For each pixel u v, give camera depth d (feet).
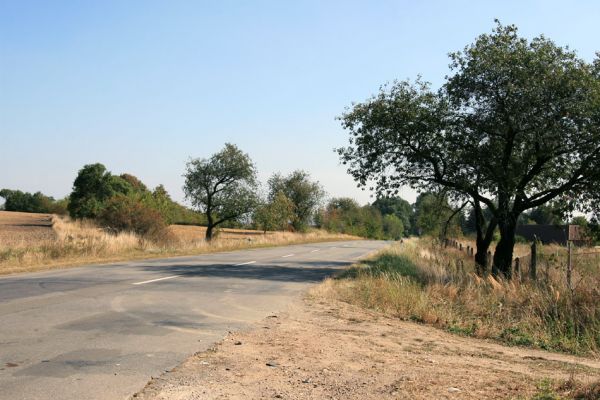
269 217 170.50
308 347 26.48
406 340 30.66
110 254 86.07
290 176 242.37
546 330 36.52
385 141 77.20
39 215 283.18
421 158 75.72
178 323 30.91
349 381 20.70
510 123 67.26
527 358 28.86
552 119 64.54
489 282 51.78
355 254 117.80
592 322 37.09
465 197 88.02
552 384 21.43
